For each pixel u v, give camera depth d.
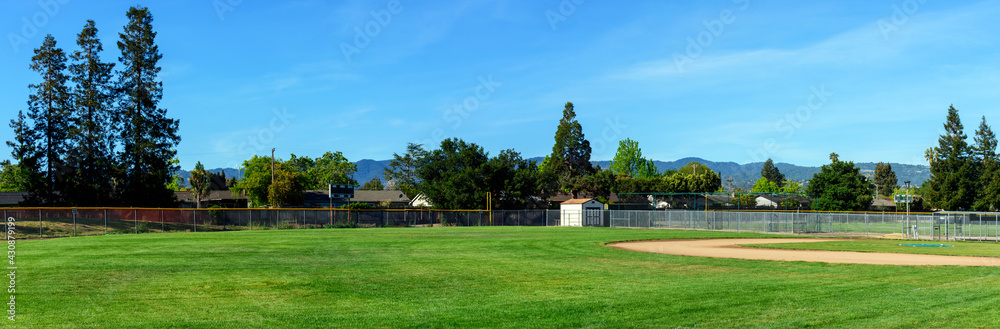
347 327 10.15
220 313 11.39
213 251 25.31
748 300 12.48
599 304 12.24
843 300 12.27
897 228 54.12
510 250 27.03
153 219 51.12
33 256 22.39
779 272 18.66
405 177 134.62
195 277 16.70
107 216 50.47
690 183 113.75
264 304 12.45
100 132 63.00
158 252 24.52
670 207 76.94
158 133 65.19
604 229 55.88
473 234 42.34
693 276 17.55
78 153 61.75
